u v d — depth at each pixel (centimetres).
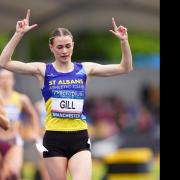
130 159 4231
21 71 2286
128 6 5650
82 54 8638
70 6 5547
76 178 2231
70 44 2278
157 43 8612
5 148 3219
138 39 8619
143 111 6316
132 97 7238
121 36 2289
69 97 2284
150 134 5731
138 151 4916
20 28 2262
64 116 2283
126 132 5984
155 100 7188
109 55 8806
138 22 6166
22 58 6456
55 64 2303
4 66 2273
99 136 5931
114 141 5453
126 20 6072
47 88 2286
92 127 6078
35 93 5862
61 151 2286
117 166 4216
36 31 6681
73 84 2286
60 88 2281
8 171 3195
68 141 2284
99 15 5834
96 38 8725
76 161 2270
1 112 2481
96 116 6309
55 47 2273
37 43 8381
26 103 3372
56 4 5447
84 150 2291
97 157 5416
